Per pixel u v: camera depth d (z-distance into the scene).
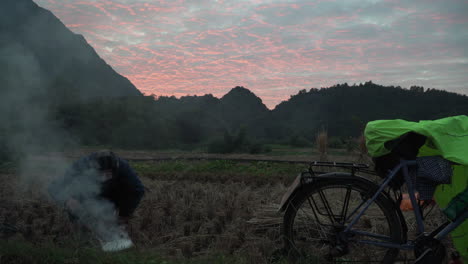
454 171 2.83
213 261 3.03
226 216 4.75
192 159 17.95
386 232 3.54
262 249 3.48
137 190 3.93
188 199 5.88
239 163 13.24
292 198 3.15
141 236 4.04
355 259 3.17
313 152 28.14
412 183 2.90
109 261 2.75
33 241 3.85
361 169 3.15
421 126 2.79
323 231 3.20
